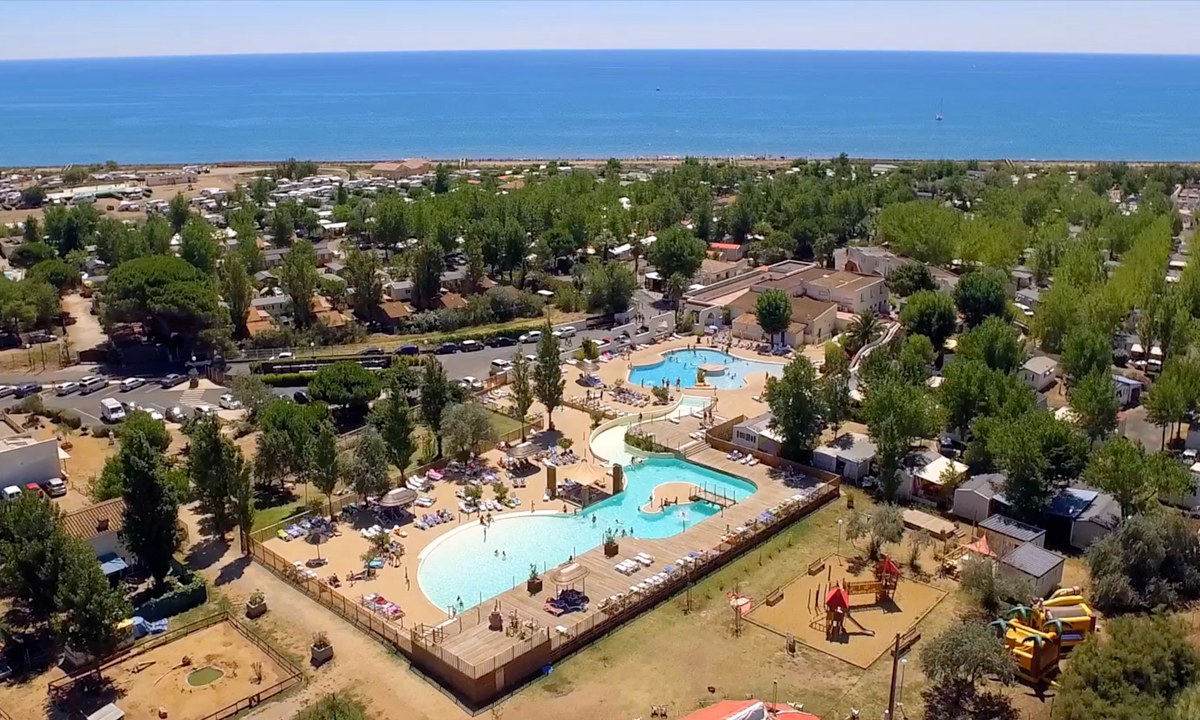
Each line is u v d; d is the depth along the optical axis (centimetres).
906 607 8375
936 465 10675
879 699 7100
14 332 17362
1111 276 17838
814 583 8838
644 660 7694
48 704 7094
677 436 12262
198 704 7062
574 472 11438
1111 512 9506
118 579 8850
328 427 10238
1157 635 6556
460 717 6981
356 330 17662
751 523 9838
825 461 11344
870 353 13875
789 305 16950
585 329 18362
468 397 13388
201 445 9375
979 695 7100
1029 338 16038
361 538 9788
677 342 17212
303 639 8012
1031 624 7488
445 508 10456
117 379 15325
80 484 10925
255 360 16025
